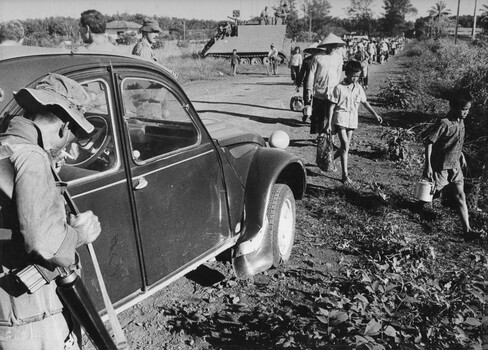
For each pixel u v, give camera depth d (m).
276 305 3.94
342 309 3.54
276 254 4.47
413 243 4.91
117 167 2.87
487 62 14.27
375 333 3.14
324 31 71.88
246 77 26.44
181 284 4.25
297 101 13.54
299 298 4.06
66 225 2.03
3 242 2.04
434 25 62.94
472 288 3.82
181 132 3.48
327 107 7.02
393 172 7.83
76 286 2.10
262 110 13.70
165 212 3.25
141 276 3.09
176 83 3.44
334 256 4.86
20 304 2.05
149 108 3.24
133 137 3.07
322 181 7.26
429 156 5.53
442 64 25.02
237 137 4.20
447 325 3.37
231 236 4.00
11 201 1.95
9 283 2.05
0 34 4.01
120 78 2.93
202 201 3.64
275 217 4.39
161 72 3.30
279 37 35.66
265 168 4.20
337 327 3.43
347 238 5.27
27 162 1.95
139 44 8.55
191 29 71.69
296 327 3.50
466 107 5.31
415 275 4.16
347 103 6.81
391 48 49.69
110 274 2.87
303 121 11.70
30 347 2.09
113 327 2.36
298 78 12.22
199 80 24.00
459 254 4.96
